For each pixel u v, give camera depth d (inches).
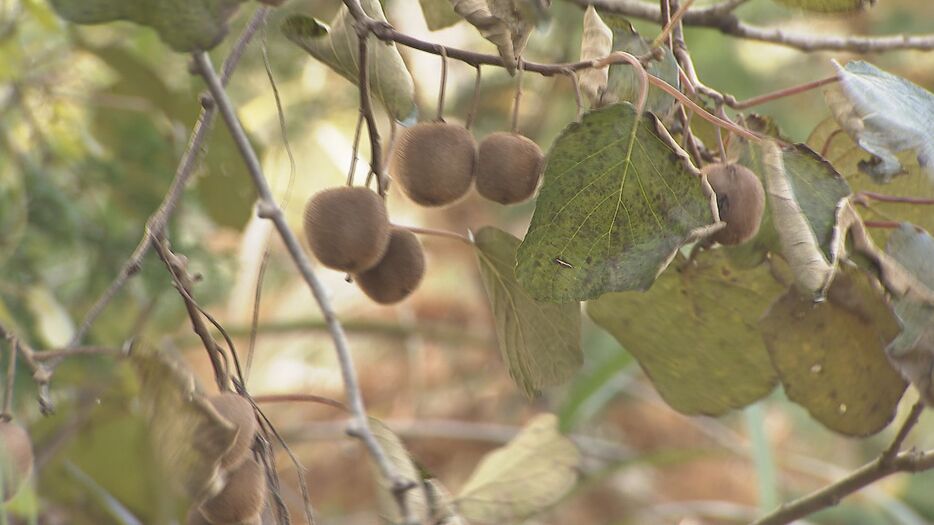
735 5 113.9
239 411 100.5
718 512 152.3
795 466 171.3
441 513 104.9
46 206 125.4
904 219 107.9
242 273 151.0
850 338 108.3
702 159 106.2
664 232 101.3
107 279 127.6
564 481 108.8
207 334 102.5
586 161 101.0
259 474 101.0
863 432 109.3
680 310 110.3
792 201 100.8
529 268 101.8
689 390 112.1
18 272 124.4
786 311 108.3
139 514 123.3
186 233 135.3
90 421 121.9
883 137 102.6
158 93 125.1
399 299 104.6
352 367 104.0
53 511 122.6
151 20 100.0
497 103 176.6
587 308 111.3
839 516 165.5
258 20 106.7
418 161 102.8
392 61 104.5
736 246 105.3
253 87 159.8
